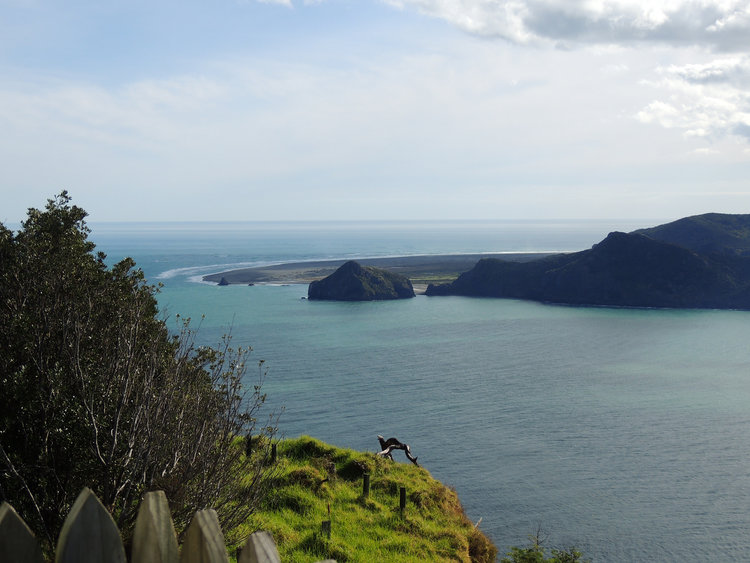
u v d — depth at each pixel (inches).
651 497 3870.6
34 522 512.7
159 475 542.0
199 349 635.5
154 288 725.3
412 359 7726.4
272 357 7549.2
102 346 601.6
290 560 797.9
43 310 604.7
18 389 536.7
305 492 1043.3
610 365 7632.9
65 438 526.6
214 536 56.5
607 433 5088.6
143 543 55.7
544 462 4402.1
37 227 713.6
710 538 3351.4
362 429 4977.9
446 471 4207.7
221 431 595.5
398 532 1003.9
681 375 7130.9
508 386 6535.4
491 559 1101.7
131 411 556.7
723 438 5000.0
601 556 3134.8
